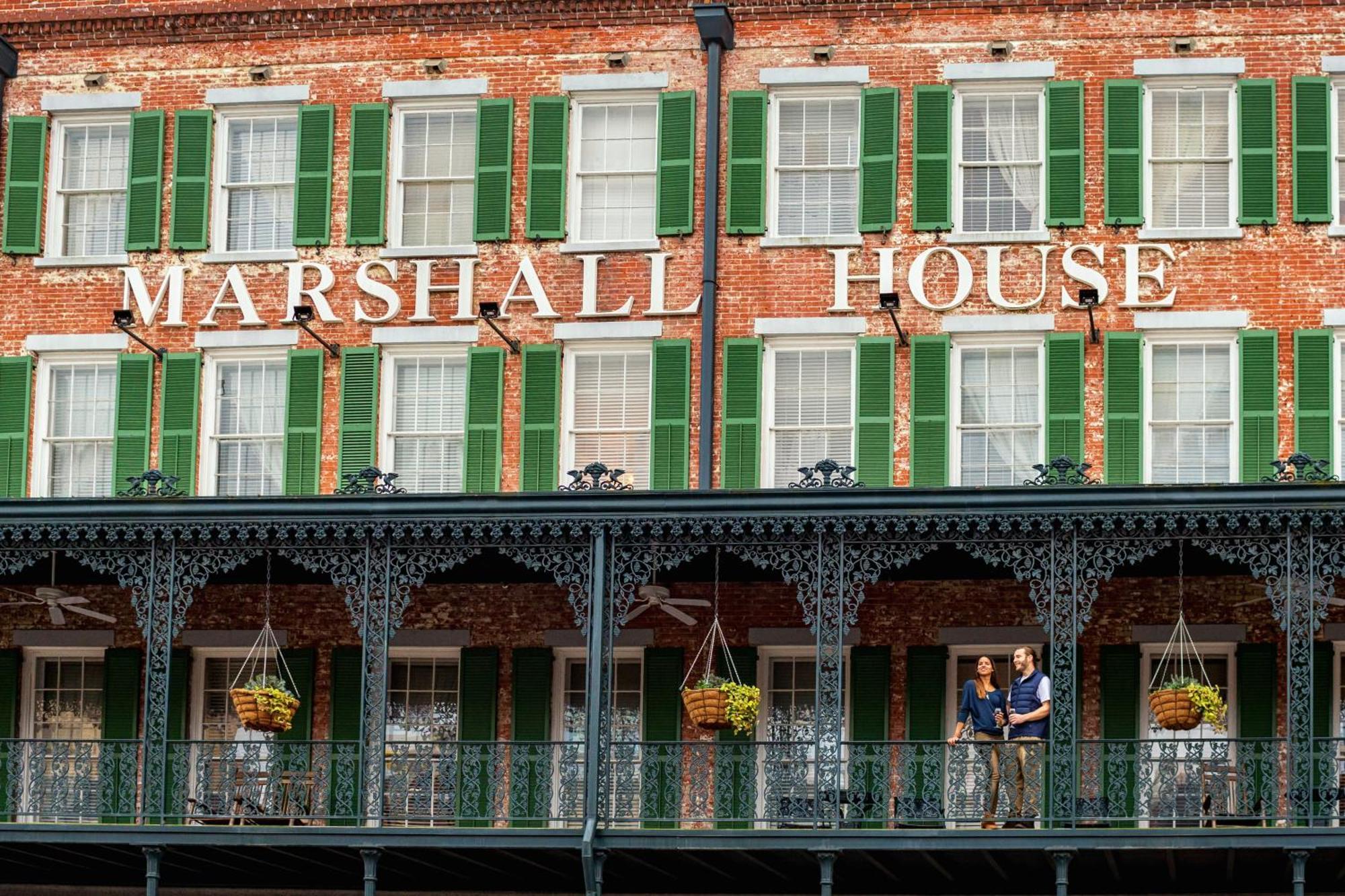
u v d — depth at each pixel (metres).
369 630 30.30
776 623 32.91
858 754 29.73
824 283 33.50
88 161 35.47
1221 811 30.66
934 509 29.30
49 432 34.75
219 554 30.66
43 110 35.44
